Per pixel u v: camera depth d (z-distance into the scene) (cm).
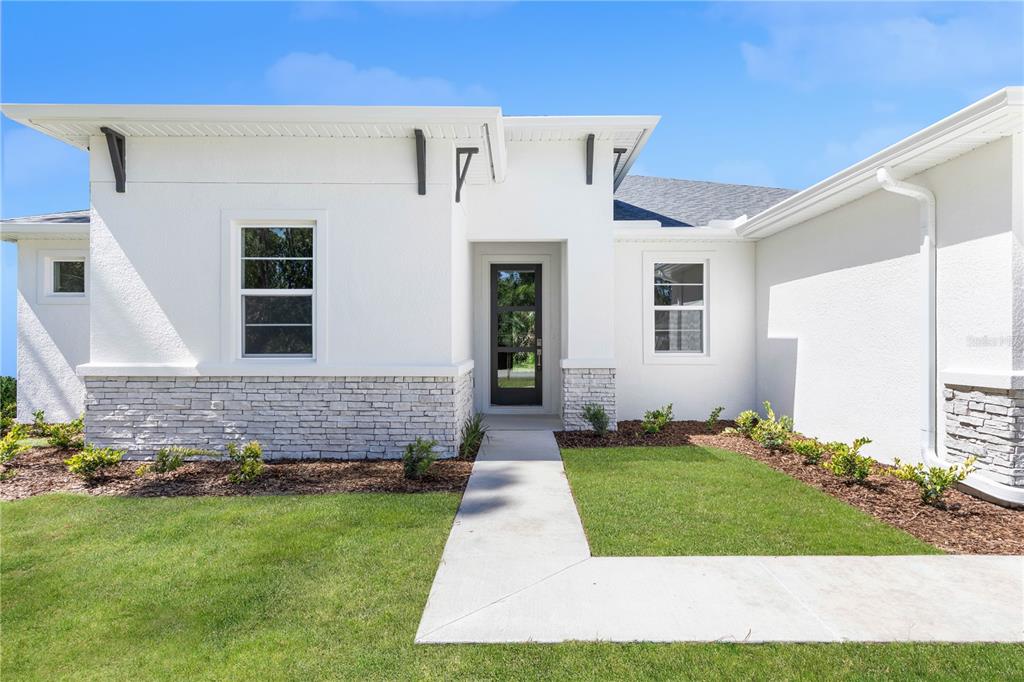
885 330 680
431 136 704
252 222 721
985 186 527
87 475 600
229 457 703
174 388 709
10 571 379
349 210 716
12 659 281
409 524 465
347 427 713
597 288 904
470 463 686
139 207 707
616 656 276
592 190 902
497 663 271
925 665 268
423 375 711
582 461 696
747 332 1052
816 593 344
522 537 438
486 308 1082
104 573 374
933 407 593
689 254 1050
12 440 674
